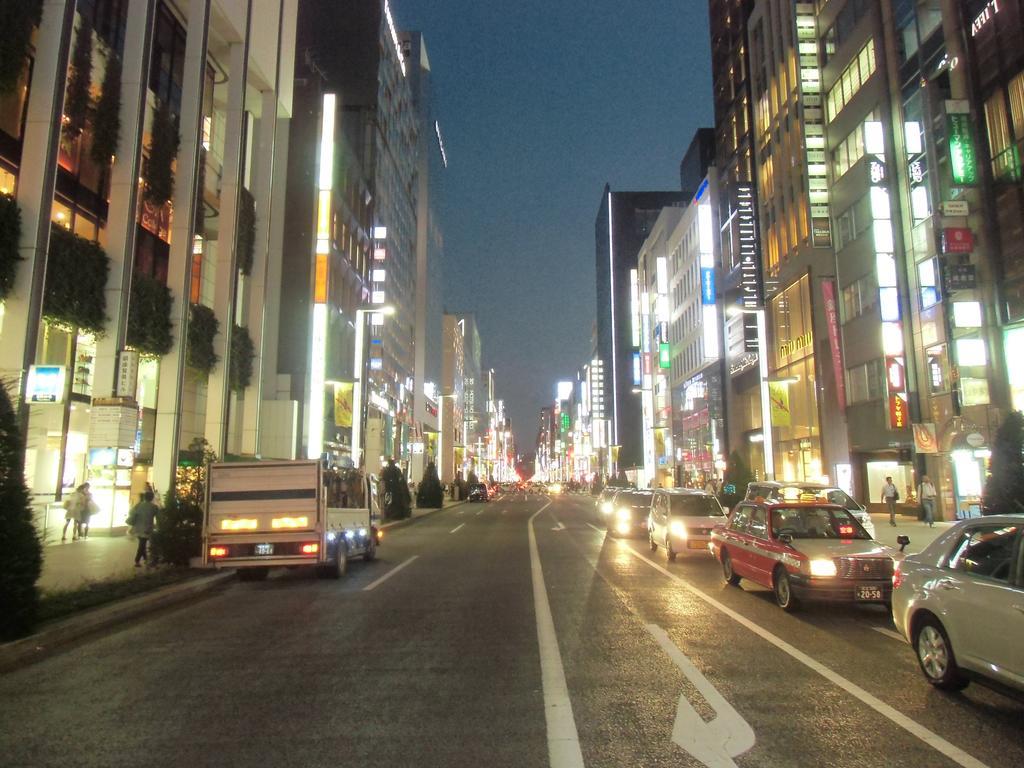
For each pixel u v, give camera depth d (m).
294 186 45.41
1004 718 5.87
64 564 16.28
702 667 7.57
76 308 21.36
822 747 5.23
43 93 19.66
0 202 18.25
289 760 5.04
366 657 8.12
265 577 15.51
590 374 150.12
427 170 98.56
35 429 20.64
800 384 41.56
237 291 34.28
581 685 6.90
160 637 9.39
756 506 13.00
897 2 30.25
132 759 5.07
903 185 29.86
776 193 45.47
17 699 6.57
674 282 74.88
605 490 42.41
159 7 28.11
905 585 7.24
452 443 111.56
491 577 15.07
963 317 24.62
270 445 40.84
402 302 79.12
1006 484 14.97
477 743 5.36
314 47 62.84
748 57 52.00
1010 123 23.08
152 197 26.03
